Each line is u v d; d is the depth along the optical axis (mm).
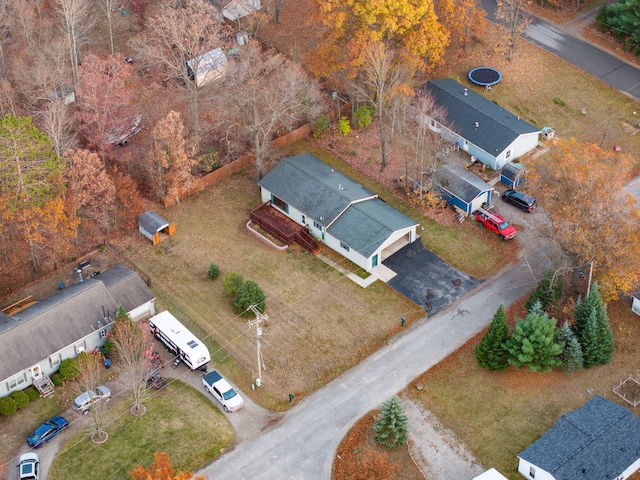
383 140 93750
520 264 85688
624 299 81500
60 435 68812
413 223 86812
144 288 79188
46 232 83500
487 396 73000
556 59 111188
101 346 76750
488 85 106000
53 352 72812
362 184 94875
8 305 81000
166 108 101875
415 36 94562
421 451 68562
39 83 92500
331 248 87625
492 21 117125
